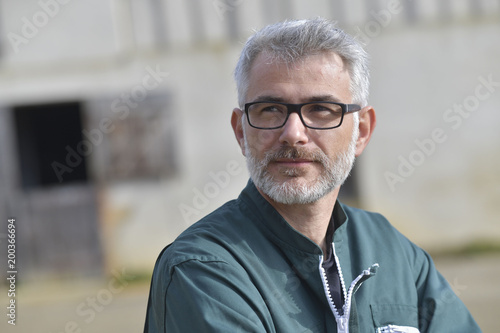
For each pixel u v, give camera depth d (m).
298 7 12.91
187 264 2.52
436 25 13.02
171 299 2.50
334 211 2.89
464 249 12.84
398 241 3.02
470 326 2.89
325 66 2.70
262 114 2.71
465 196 12.98
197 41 13.10
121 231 13.16
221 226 2.72
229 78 13.08
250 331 2.39
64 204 13.19
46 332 9.21
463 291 9.68
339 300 2.72
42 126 15.71
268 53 2.70
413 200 12.99
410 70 13.03
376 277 2.84
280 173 2.68
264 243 2.71
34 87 13.12
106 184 13.16
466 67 13.05
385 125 13.04
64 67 13.10
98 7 13.06
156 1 13.11
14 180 13.15
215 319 2.38
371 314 2.74
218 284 2.46
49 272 13.12
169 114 13.11
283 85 2.66
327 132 2.70
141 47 13.15
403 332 2.73
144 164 13.12
